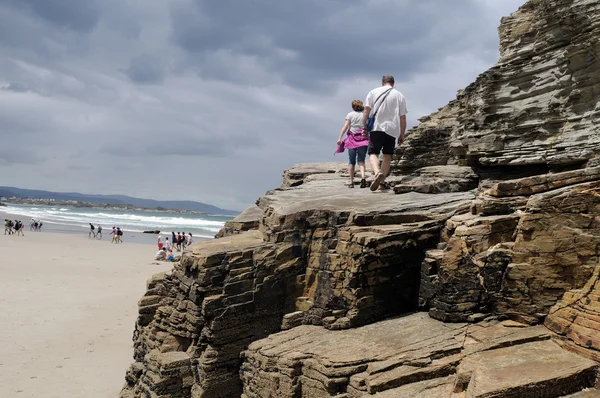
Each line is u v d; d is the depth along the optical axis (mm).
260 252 11586
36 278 30469
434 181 13250
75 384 14945
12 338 18969
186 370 11383
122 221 108500
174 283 12672
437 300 9547
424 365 8109
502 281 8719
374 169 12867
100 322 21594
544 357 7168
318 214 11695
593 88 9555
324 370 8758
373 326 9953
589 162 9391
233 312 11039
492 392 6301
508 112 11062
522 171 11227
